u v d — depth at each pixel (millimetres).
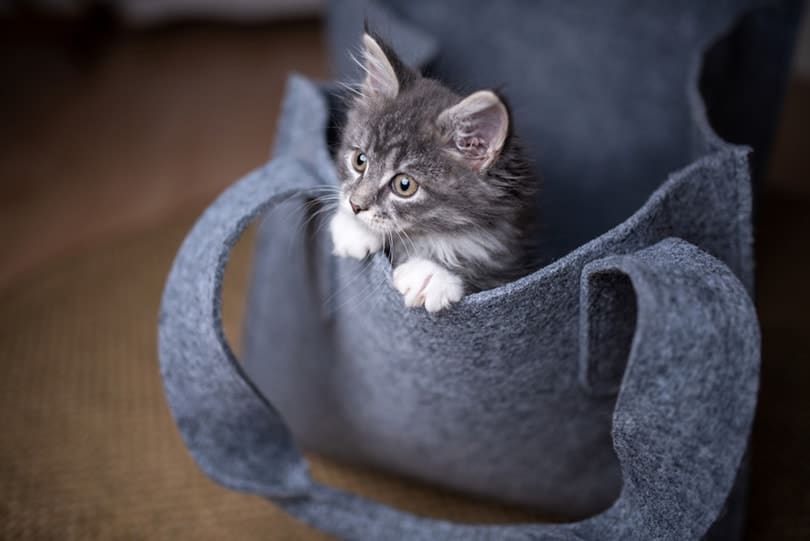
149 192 839
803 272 702
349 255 450
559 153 634
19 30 1214
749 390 371
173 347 455
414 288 417
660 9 617
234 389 452
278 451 482
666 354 362
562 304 413
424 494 551
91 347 649
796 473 550
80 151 919
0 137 939
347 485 556
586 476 482
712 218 428
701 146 457
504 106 445
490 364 436
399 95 484
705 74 514
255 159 908
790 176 825
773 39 597
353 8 614
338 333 487
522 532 436
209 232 449
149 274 719
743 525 494
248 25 1311
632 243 410
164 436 583
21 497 539
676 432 371
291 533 524
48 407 600
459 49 649
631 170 622
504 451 481
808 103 956
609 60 628
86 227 774
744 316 371
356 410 509
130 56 1186
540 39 638
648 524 396
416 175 464
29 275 712
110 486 549
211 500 542
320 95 506
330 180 466
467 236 472
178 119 1004
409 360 450
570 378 445
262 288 530
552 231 590
